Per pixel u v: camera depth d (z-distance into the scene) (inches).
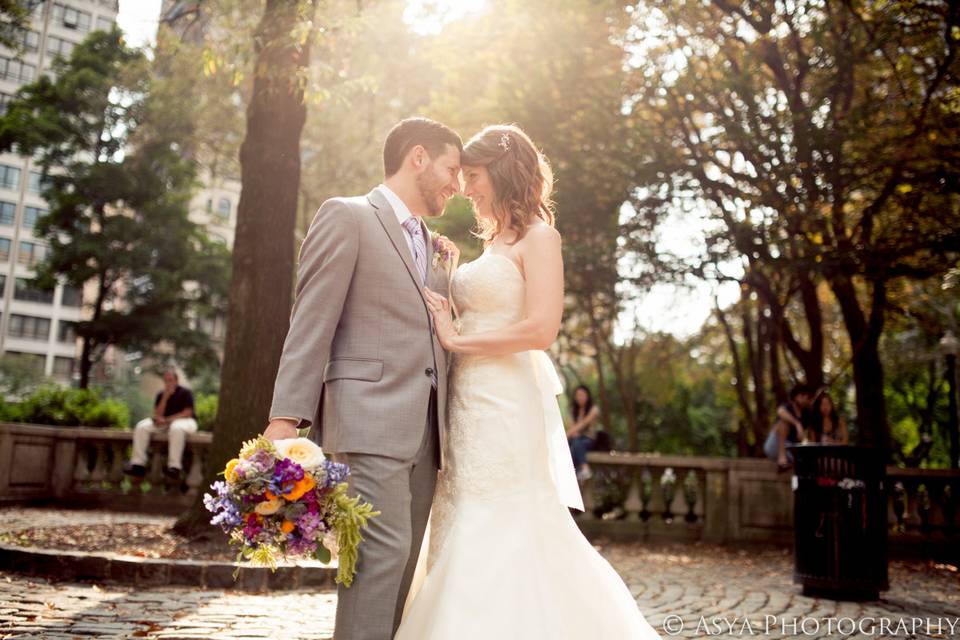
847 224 509.0
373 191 126.9
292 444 105.7
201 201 2018.9
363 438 113.5
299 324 114.4
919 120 433.7
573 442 447.8
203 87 957.2
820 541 259.0
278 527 104.3
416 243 127.8
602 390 768.3
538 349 125.0
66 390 545.6
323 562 105.3
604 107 541.6
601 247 592.4
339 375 117.6
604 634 116.8
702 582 290.7
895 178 443.2
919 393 814.5
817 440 402.3
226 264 1315.2
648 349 824.3
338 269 116.0
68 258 1205.7
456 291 130.7
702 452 848.3
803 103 483.2
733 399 840.9
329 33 323.9
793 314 733.3
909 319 643.5
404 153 128.6
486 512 118.3
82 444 488.7
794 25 474.9
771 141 454.6
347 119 911.0
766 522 428.5
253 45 311.6
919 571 352.8
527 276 125.7
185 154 1213.7
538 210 133.3
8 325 2694.4
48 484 478.0
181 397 475.8
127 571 232.2
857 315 504.7
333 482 104.8
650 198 536.7
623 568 327.0
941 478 414.3
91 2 1195.9
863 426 496.7
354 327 118.8
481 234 142.5
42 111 1197.7
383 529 112.1
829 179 439.8
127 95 1167.0
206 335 1299.2
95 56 1168.8
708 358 876.6
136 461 460.4
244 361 311.9
